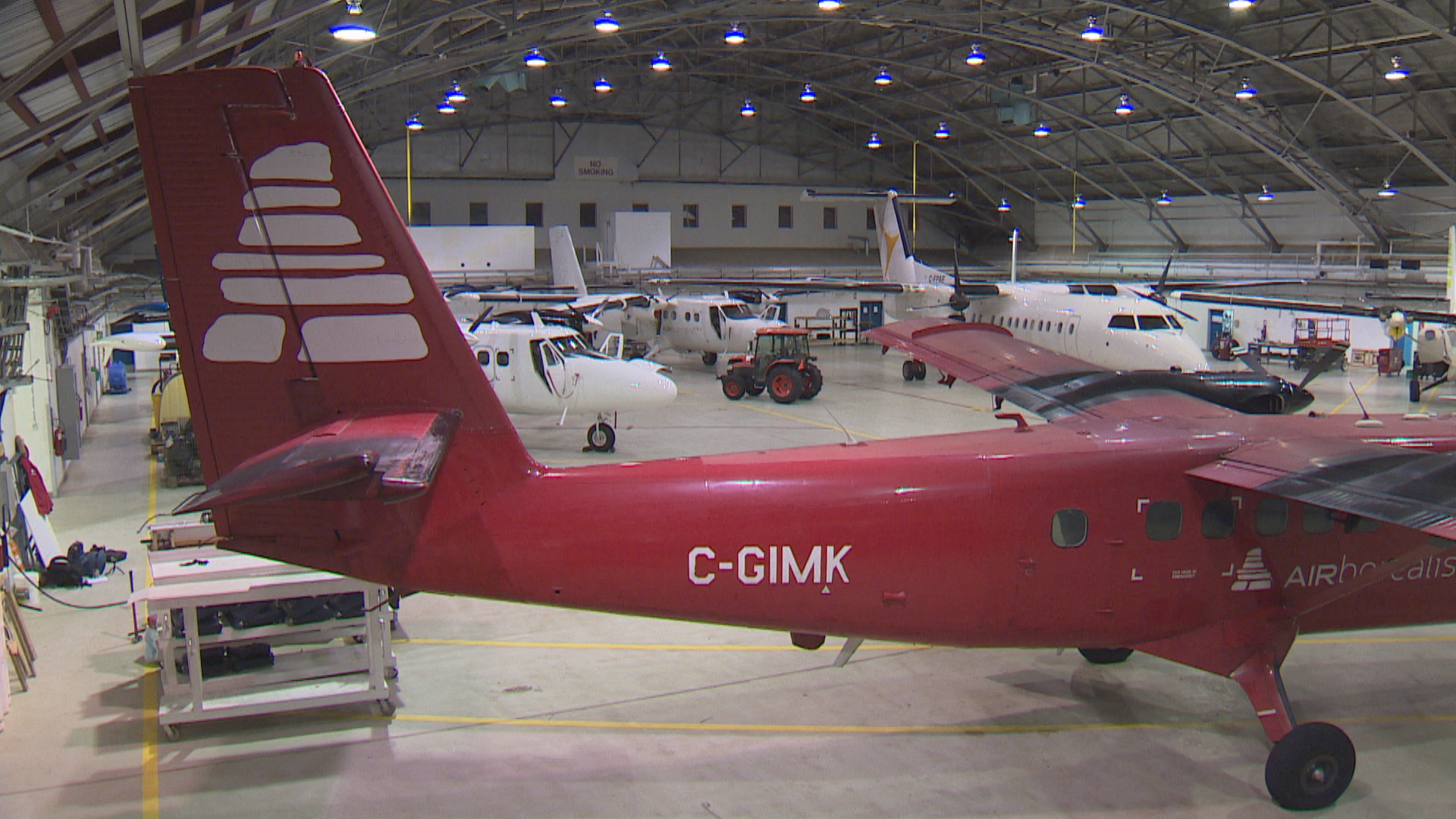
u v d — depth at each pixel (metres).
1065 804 7.21
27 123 12.20
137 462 19.73
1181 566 7.64
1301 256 43.16
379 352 6.23
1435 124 33.59
